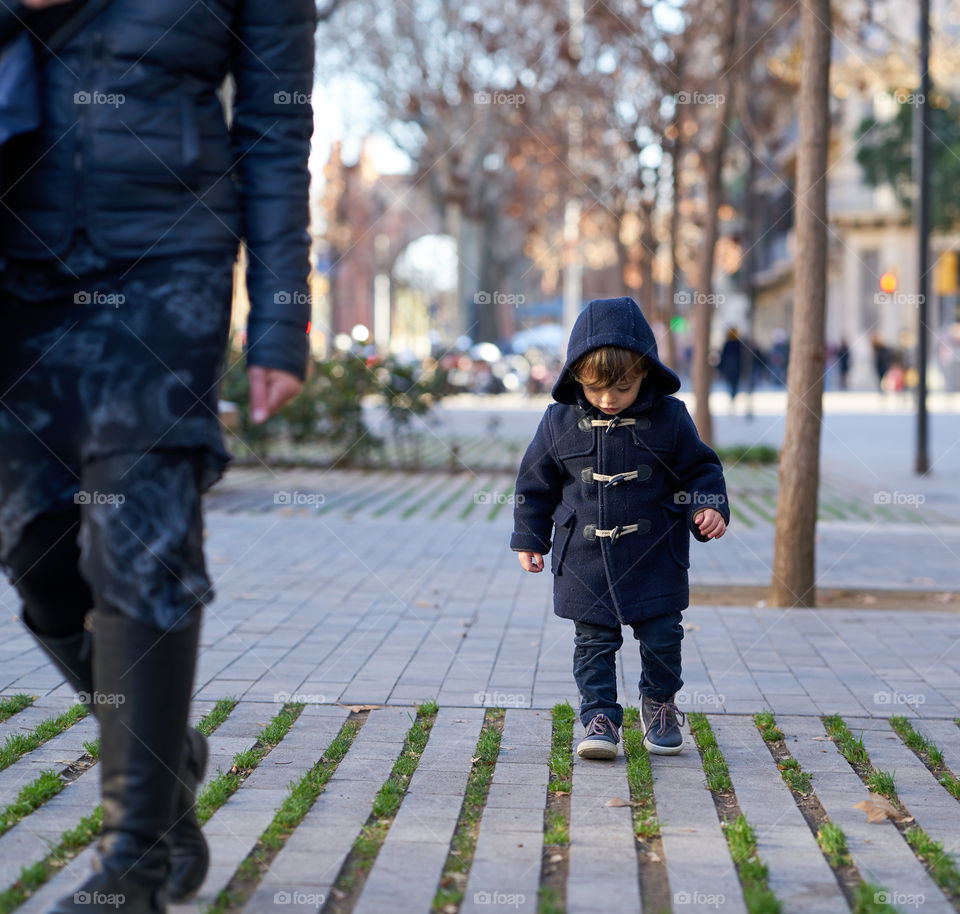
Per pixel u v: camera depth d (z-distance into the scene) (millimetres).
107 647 2125
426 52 24031
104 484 2111
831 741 3971
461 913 2559
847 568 7695
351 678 4715
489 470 13875
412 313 61688
